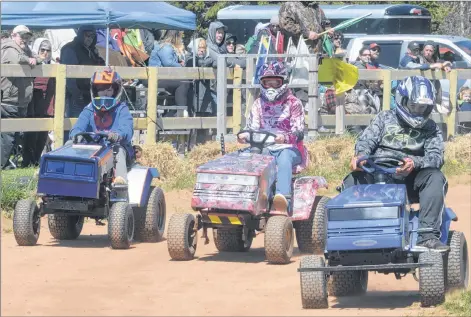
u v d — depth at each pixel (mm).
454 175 28312
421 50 38031
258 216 17375
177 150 29891
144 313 13438
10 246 18703
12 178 22750
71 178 18297
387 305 13859
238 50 33406
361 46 39594
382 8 42969
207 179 16938
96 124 19641
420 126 14414
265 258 17812
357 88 32094
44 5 27953
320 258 13789
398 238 13234
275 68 18297
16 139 27469
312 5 28062
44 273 16188
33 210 18734
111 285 15328
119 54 29594
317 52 28250
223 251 18609
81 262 17203
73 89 27484
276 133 17859
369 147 14594
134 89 29859
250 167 16969
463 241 14414
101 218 19375
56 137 25922
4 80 25141
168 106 29531
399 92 14438
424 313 12914
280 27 28016
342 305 13977
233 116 29922
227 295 14633
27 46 26000
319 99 30219
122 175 19094
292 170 18125
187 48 37500
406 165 13992
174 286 15297
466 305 13094
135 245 19188
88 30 28234
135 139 29672
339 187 14961
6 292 14656
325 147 27391
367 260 13664
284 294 14688
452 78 33250
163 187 25203
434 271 13227
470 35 52969
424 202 13852
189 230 17469
